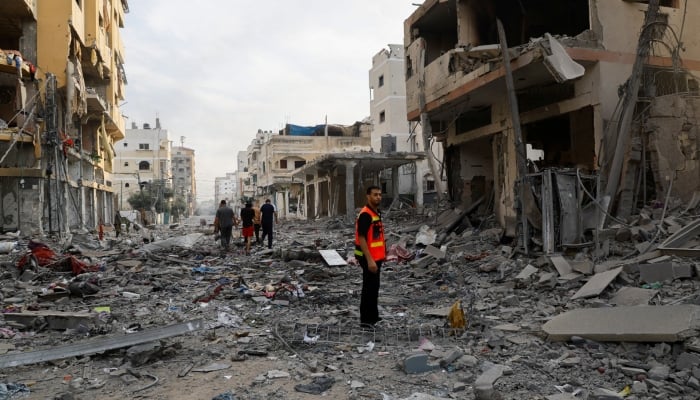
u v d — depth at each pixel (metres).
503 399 3.63
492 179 19.62
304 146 52.22
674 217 9.84
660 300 6.01
